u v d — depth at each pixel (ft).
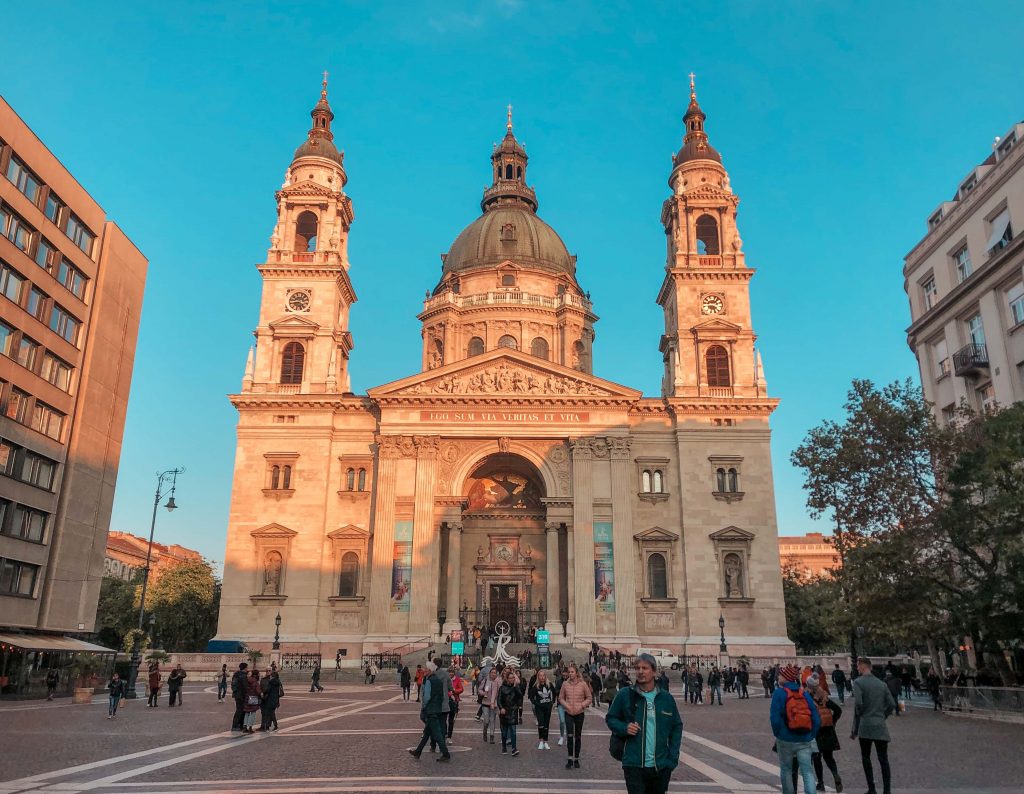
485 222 343.26
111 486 219.20
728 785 59.93
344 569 241.14
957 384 174.40
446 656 209.15
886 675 138.72
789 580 345.92
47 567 191.62
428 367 315.78
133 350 232.94
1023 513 116.16
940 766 67.77
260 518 242.37
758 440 250.57
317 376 257.14
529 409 249.14
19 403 183.52
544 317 315.17
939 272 182.91
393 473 243.40
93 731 94.58
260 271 266.77
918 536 130.82
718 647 230.89
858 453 142.31
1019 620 116.37
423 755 74.64
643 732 35.65
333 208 276.00
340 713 120.98
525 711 135.54
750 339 263.29
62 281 200.85
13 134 178.29
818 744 55.67
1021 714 106.73
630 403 250.37
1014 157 155.94
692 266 270.67
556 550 240.94
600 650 215.51
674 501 247.09
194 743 82.23
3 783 57.16
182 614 355.97
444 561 255.09
